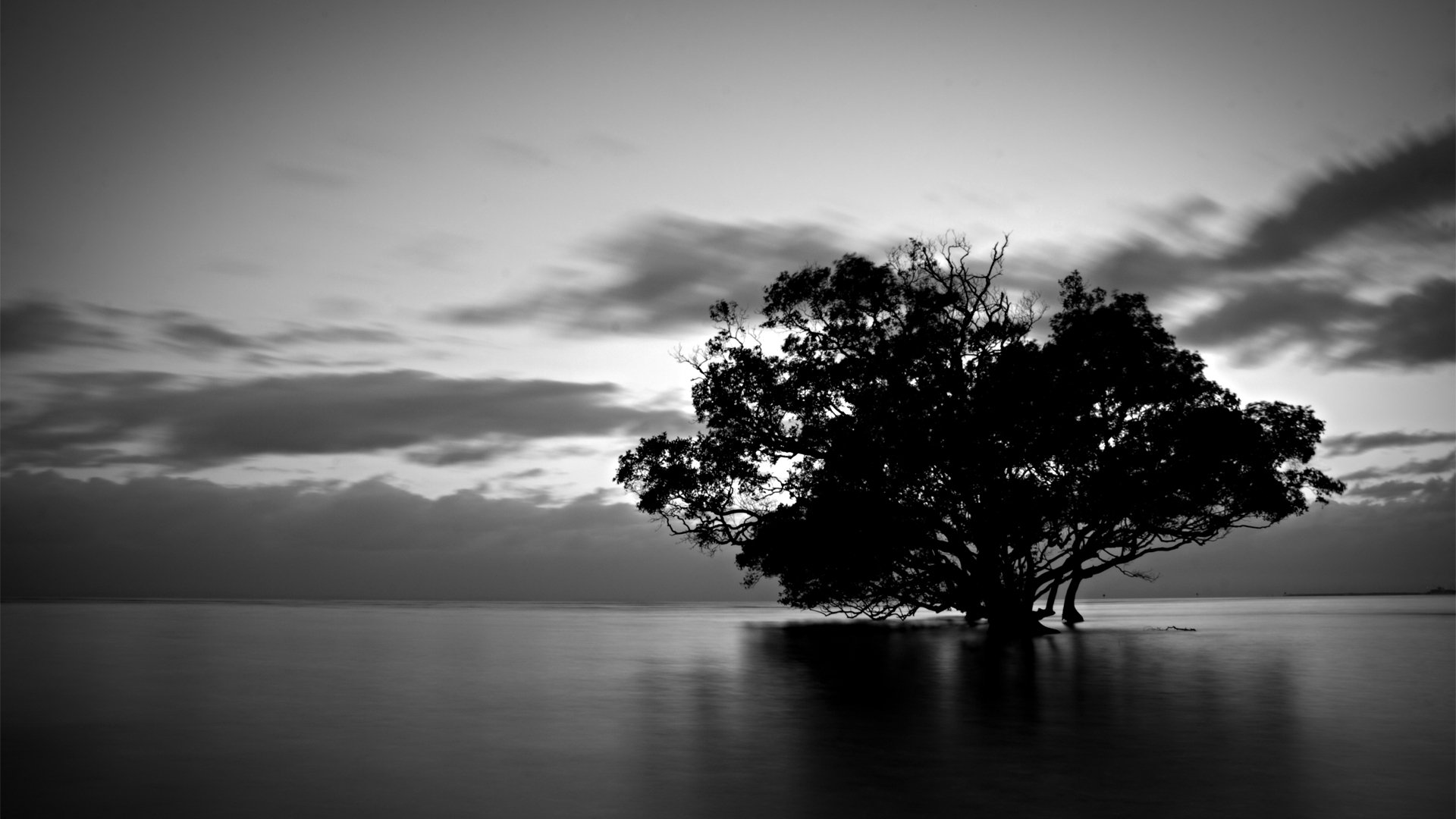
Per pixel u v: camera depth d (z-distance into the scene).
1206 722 11.20
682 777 8.09
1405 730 10.59
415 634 30.59
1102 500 36.62
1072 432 35.72
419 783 7.86
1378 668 18.39
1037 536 36.31
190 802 7.24
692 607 100.94
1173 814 6.87
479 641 27.19
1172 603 127.44
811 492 38.62
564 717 11.60
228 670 17.39
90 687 14.52
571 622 42.84
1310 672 17.62
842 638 29.48
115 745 9.53
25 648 22.34
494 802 7.23
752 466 40.97
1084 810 7.00
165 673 16.69
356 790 7.61
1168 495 37.22
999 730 10.66
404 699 13.38
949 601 39.41
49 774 8.16
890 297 38.19
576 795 7.45
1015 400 35.31
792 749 9.39
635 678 16.53
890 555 37.88
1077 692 14.27
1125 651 23.17
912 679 16.23
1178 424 36.34
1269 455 36.97
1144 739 10.02
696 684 15.55
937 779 8.03
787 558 39.12
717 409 40.00
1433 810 6.99
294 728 10.66
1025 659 20.91
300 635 29.25
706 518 42.31
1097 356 36.59
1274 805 7.12
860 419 37.12
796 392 38.56
